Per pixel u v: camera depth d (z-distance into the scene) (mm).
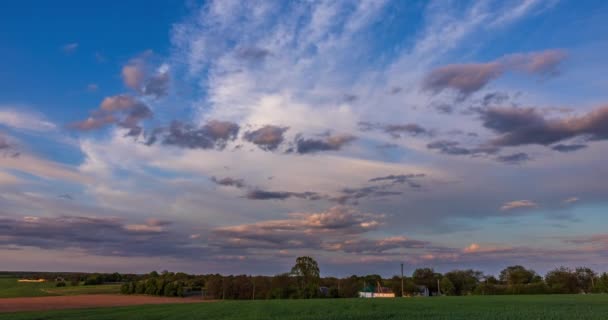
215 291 120188
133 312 55562
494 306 55344
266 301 79438
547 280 121500
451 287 131875
